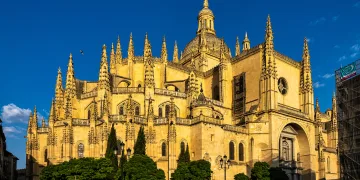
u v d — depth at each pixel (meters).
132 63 109.62
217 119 92.44
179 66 116.12
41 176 76.44
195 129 91.00
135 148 83.25
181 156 87.62
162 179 77.88
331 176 119.19
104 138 84.88
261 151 99.44
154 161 86.69
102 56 97.25
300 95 113.25
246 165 97.94
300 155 109.69
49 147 87.81
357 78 94.25
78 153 87.81
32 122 92.06
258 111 102.38
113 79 105.94
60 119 93.19
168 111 100.31
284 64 110.88
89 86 106.12
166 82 110.81
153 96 98.06
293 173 104.50
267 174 88.69
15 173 131.62
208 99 104.25
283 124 101.94
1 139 97.12
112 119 87.88
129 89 98.56
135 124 89.00
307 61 113.69
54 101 96.25
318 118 118.69
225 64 111.94
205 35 139.75
